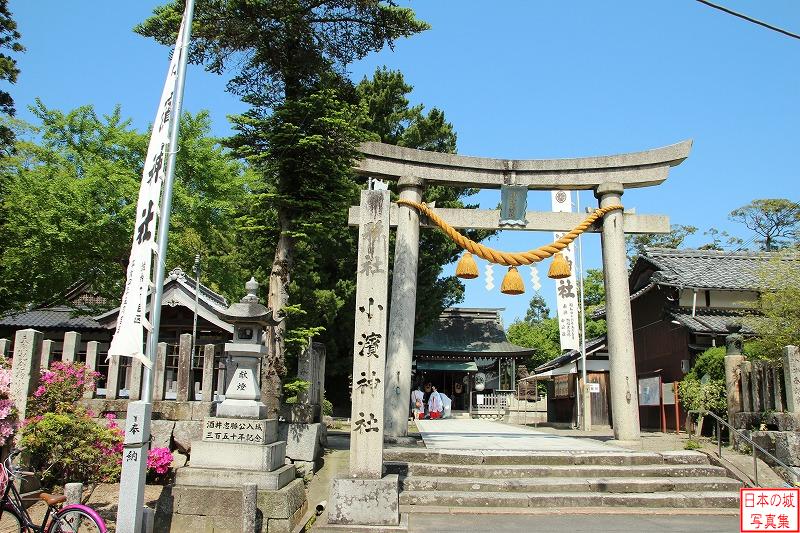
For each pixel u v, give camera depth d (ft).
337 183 42.68
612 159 47.29
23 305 81.66
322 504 30.81
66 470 30.55
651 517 29.22
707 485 33.12
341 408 100.27
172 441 35.91
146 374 25.02
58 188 72.90
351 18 43.21
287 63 42.47
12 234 73.72
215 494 27.40
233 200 90.33
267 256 76.13
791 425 36.06
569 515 29.32
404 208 45.14
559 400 91.86
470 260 40.96
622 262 45.44
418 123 94.12
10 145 73.00
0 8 66.64
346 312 86.43
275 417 36.50
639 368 78.74
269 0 38.93
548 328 178.29
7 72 66.33
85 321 81.46
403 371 42.50
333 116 40.37
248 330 32.12
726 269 72.28
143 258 25.96
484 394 133.59
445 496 30.89
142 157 85.25
